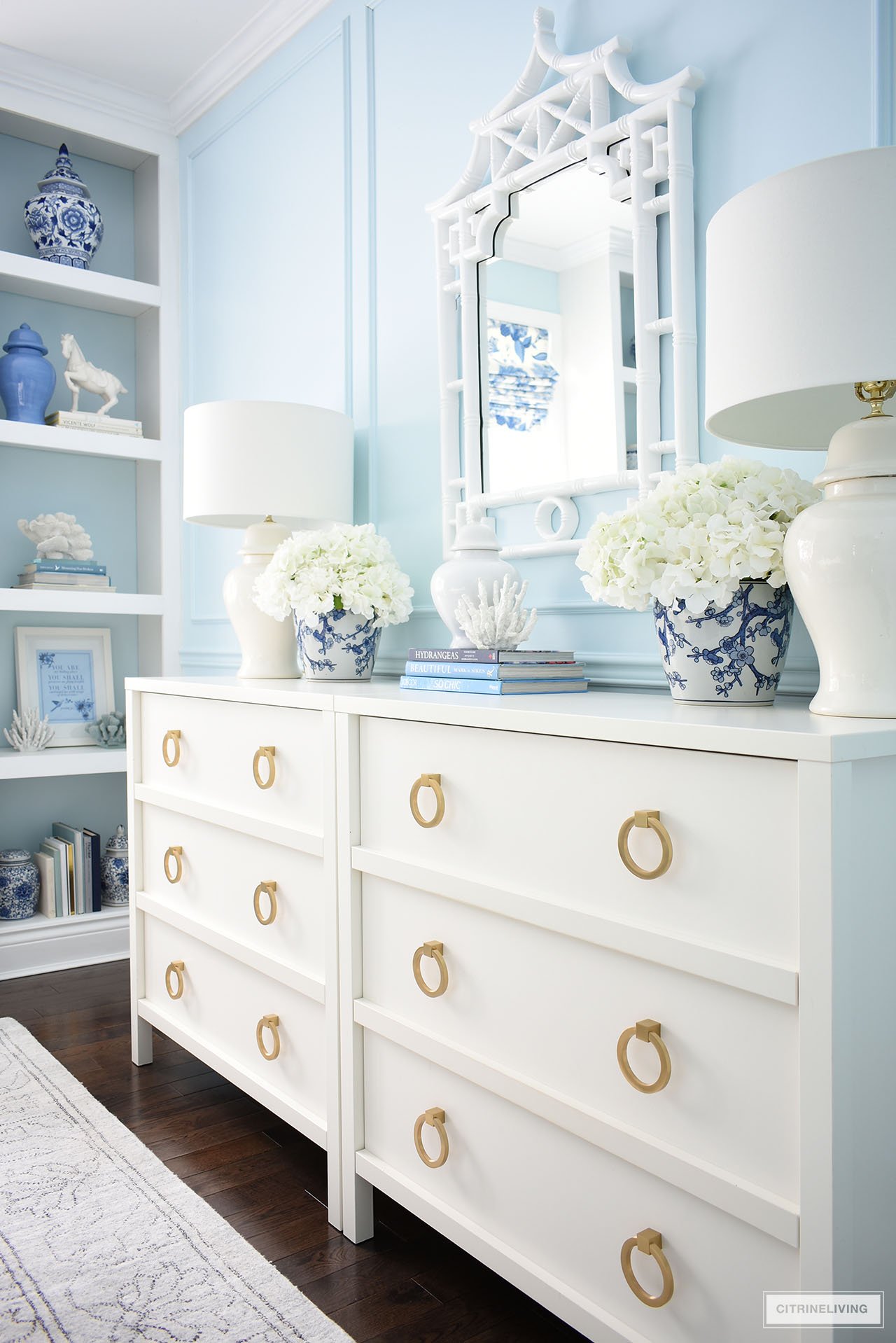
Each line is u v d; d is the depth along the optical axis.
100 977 2.80
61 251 2.96
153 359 3.21
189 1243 1.48
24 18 2.63
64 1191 1.63
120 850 3.05
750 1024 0.97
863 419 1.14
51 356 3.14
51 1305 1.33
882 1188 0.95
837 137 1.40
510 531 1.98
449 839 1.32
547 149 1.82
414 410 2.25
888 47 1.34
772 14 1.48
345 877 1.49
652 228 1.65
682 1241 1.04
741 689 1.28
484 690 1.55
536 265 1.88
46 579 2.93
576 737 1.13
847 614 1.08
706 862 1.00
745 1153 0.97
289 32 2.62
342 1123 1.51
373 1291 1.38
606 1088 1.11
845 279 0.97
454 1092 1.33
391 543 2.32
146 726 2.15
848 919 0.89
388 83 2.29
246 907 1.79
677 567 1.26
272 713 1.70
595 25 1.76
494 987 1.26
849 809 0.89
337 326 2.48
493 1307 1.34
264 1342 1.26
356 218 2.40
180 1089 2.05
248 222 2.85
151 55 2.84
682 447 1.59
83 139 3.08
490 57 2.01
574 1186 1.16
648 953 1.04
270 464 2.19
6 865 2.86
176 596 3.16
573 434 1.81
